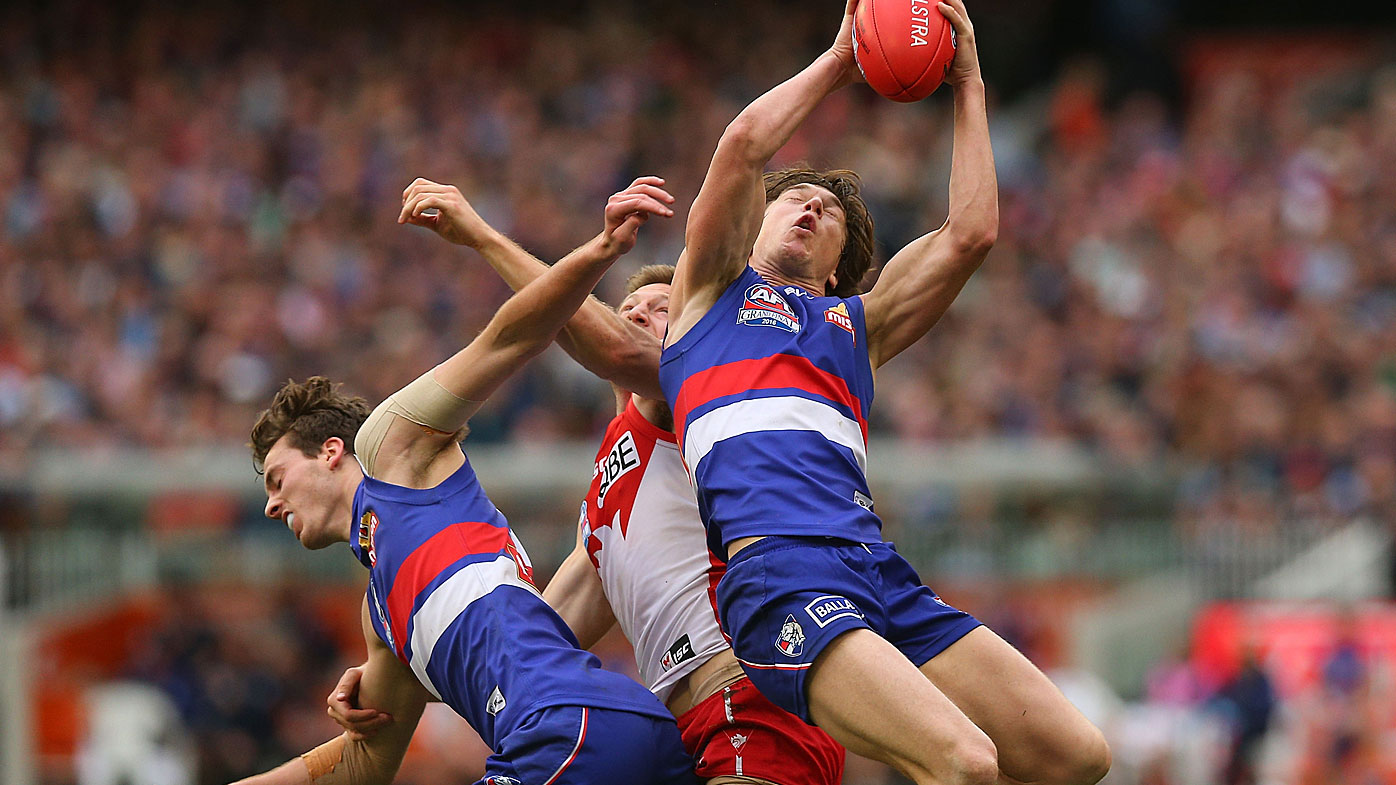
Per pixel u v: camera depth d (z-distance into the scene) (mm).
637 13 91562
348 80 83250
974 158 16234
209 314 62688
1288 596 53094
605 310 16875
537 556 49594
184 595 49375
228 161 74562
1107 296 68375
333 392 16703
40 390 57094
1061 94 91062
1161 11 94125
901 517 52406
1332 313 65812
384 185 73500
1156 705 46500
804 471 14930
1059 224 75250
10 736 43156
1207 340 64625
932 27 15859
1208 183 78000
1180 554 54312
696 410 15367
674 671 16766
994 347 62938
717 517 15016
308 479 16344
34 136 77000
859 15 16000
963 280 16359
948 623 15281
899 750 13797
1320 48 101688
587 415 56188
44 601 48969
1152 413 60531
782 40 91938
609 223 14945
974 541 51750
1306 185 76750
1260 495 56312
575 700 15094
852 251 17344
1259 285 68688
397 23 88500
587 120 81750
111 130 77375
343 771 17516
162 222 69438
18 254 66500
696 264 15672
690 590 16797
